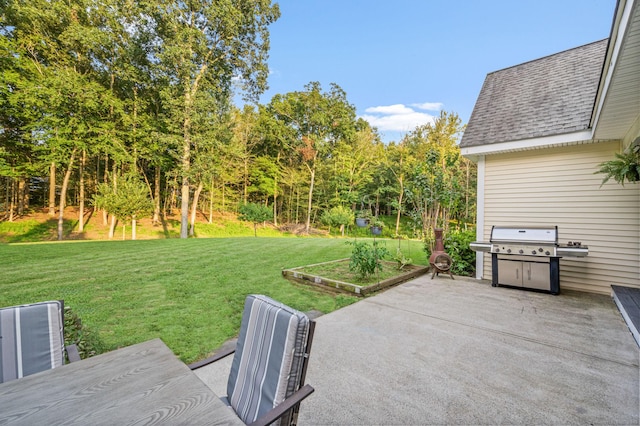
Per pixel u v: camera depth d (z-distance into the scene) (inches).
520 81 238.2
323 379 80.9
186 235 523.5
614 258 174.4
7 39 426.9
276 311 52.1
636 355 96.6
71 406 36.8
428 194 276.7
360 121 930.1
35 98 429.7
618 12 84.4
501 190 214.5
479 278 213.0
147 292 159.0
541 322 126.1
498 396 73.9
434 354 96.3
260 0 529.7
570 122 181.5
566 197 189.9
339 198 826.8
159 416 35.3
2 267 211.3
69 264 224.2
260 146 855.7
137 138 547.2
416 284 195.9
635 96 119.6
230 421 35.1
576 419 65.5
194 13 505.7
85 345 96.6
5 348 50.4
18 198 574.9
